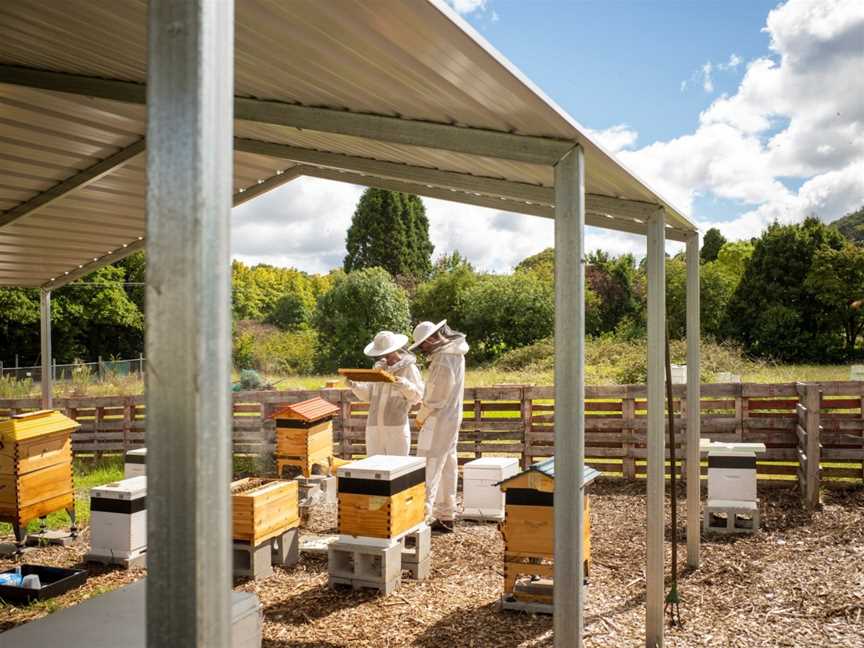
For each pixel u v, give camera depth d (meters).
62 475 7.90
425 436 8.28
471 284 32.50
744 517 8.54
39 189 8.42
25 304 33.75
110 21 4.03
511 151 3.34
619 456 10.88
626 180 3.85
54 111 6.84
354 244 45.22
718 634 5.19
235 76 3.86
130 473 8.91
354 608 5.78
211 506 1.31
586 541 6.36
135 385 21.11
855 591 5.90
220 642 1.34
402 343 8.90
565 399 3.25
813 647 4.91
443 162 4.78
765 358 26.89
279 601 5.94
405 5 2.12
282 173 9.34
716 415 10.48
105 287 35.88
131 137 7.67
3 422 7.37
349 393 12.08
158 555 1.31
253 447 12.61
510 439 11.88
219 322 1.33
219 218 1.32
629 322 30.98
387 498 6.18
